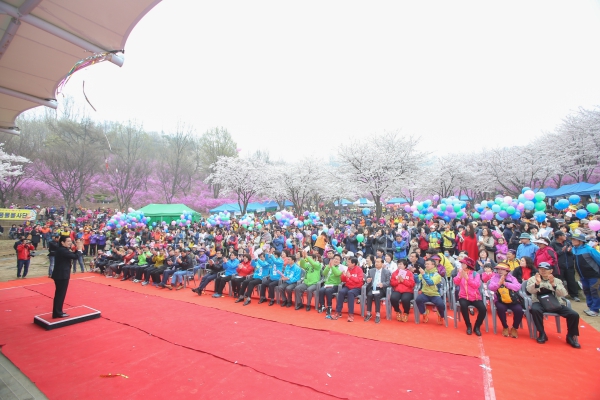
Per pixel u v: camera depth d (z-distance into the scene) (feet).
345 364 14.90
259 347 17.15
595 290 21.06
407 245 35.65
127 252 40.09
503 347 16.72
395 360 15.28
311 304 26.48
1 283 35.88
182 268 34.24
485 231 29.45
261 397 12.16
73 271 44.06
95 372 14.56
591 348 16.26
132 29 13.65
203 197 136.26
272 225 60.85
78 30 13.56
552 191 86.89
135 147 112.98
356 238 37.73
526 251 23.84
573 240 22.13
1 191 93.97
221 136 150.20
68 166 95.09
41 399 12.44
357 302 24.94
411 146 77.36
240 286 28.66
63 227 61.26
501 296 18.44
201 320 22.22
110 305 26.58
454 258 28.45
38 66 16.31
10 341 18.45
